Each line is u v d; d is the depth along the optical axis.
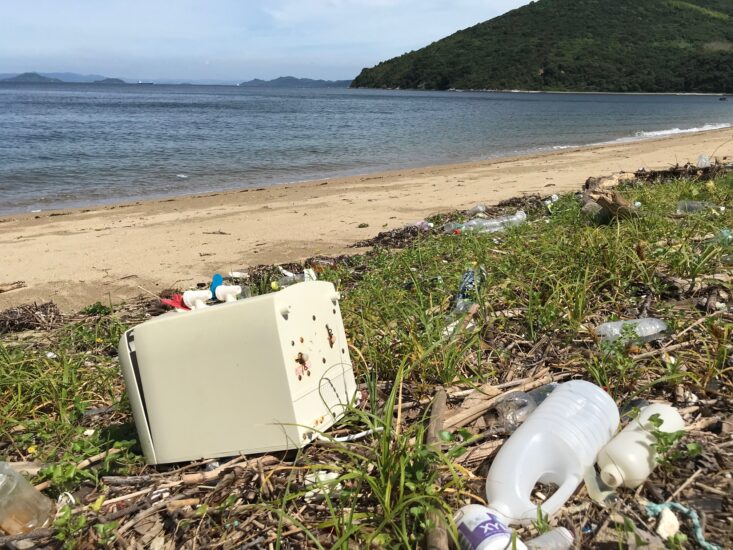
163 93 129.62
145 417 2.50
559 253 4.55
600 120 42.00
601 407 2.32
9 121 35.16
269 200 11.95
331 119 41.56
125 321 4.91
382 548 1.92
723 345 2.87
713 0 181.50
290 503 2.22
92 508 2.28
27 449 2.89
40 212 11.46
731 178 8.11
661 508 1.99
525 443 2.15
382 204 10.80
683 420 2.48
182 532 2.16
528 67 138.75
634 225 5.18
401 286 4.78
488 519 1.85
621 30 149.75
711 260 4.30
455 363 3.04
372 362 3.23
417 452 2.14
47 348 4.40
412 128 33.69
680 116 47.28
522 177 13.75
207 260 7.21
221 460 2.48
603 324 3.39
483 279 4.33
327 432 2.58
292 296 2.39
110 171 17.00
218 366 2.34
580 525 2.00
